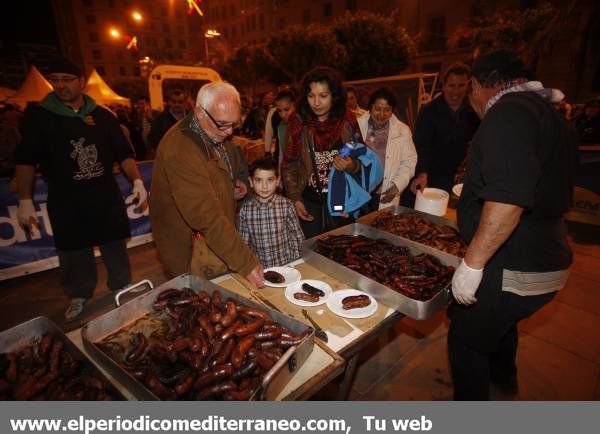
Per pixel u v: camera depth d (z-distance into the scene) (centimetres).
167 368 110
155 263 425
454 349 171
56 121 254
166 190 185
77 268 300
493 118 129
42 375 106
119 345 123
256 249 240
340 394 158
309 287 160
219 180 183
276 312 126
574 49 1630
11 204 374
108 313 127
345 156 238
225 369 104
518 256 143
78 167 266
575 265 382
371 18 1758
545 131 127
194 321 128
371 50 1770
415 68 2539
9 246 379
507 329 157
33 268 395
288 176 264
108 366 111
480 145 139
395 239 206
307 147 253
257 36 3969
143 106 1127
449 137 326
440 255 185
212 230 159
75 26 4278
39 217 393
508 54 140
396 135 297
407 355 261
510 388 223
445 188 350
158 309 138
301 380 106
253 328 120
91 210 280
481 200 149
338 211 247
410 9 2522
